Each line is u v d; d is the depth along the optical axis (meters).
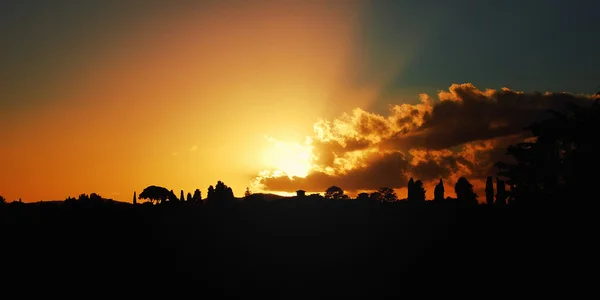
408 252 110.75
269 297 101.25
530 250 45.25
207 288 104.12
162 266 111.25
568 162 44.00
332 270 112.50
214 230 143.00
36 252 107.56
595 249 39.88
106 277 101.56
